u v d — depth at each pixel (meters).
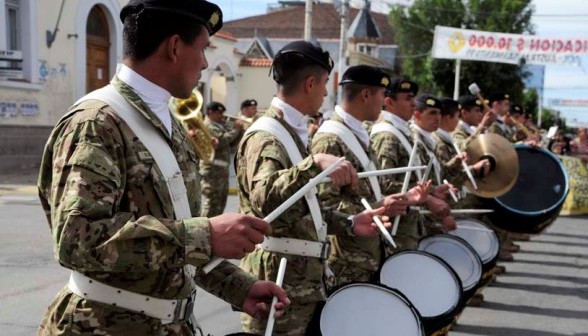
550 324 5.36
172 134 1.95
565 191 6.76
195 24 1.87
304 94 2.87
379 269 3.62
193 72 1.91
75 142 1.70
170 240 1.64
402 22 39.19
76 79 15.47
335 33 51.44
